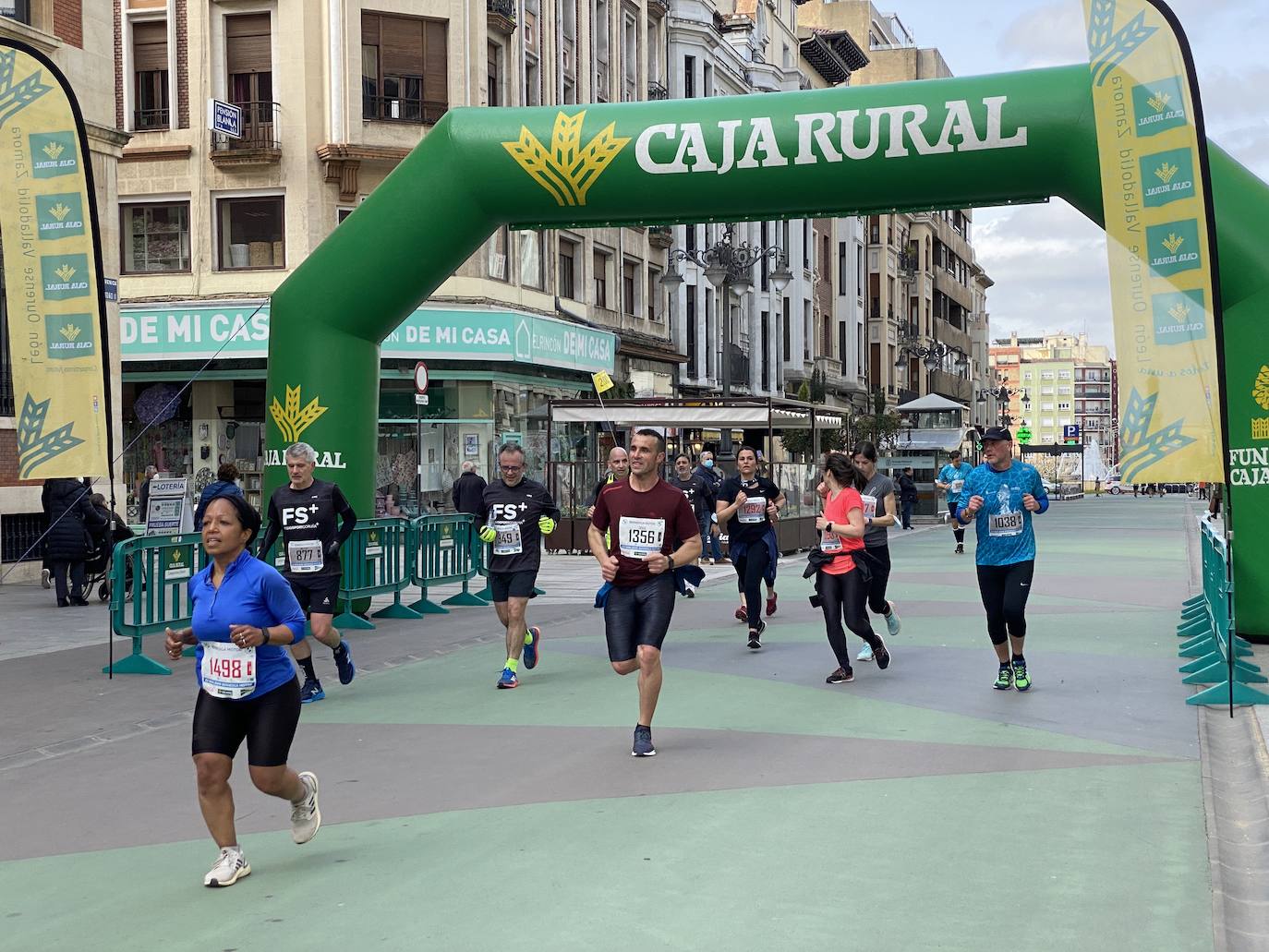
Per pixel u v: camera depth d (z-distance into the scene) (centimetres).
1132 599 1672
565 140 1371
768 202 1353
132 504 3034
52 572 1688
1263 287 1202
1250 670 998
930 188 1310
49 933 490
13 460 2045
